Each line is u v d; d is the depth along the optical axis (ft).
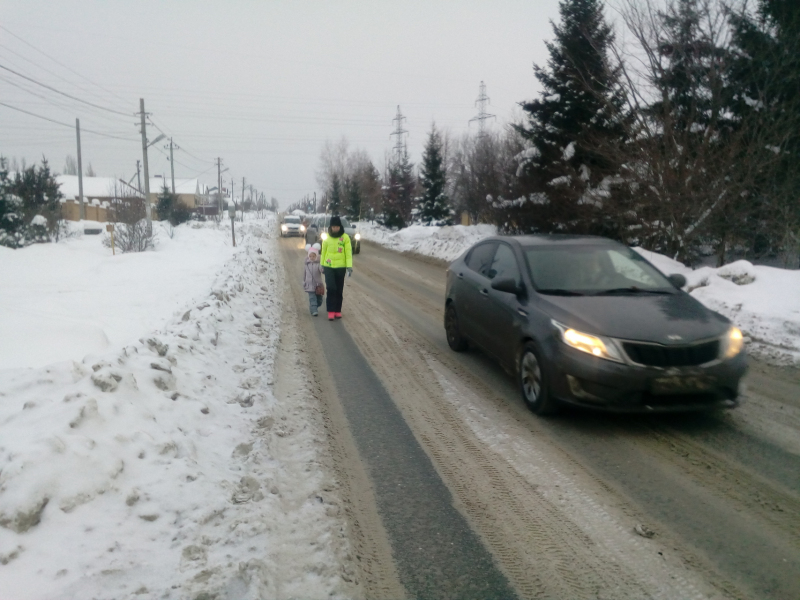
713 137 41.42
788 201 39.99
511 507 12.48
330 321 34.14
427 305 40.37
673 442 15.88
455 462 14.73
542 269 20.17
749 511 12.25
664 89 41.42
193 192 336.29
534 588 9.75
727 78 41.52
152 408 15.10
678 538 11.22
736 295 31.96
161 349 18.90
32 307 34.30
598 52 45.14
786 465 14.44
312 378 22.12
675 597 9.49
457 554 10.75
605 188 51.37
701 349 15.81
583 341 16.06
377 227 153.89
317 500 12.51
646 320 16.57
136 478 11.96
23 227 91.66
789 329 26.81
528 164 64.18
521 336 18.71
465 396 19.95
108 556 9.60
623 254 21.45
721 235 44.21
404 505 12.56
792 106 39.50
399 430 16.87
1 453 11.28
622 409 15.65
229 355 23.68
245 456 14.56
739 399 16.31
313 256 35.73
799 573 10.08
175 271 58.23
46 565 9.20
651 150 41.60
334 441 16.02
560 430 16.78
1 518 9.82
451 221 122.01
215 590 9.12
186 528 10.73
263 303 38.37
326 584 9.68
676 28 40.96
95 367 15.34
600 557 10.64
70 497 10.59
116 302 38.45
